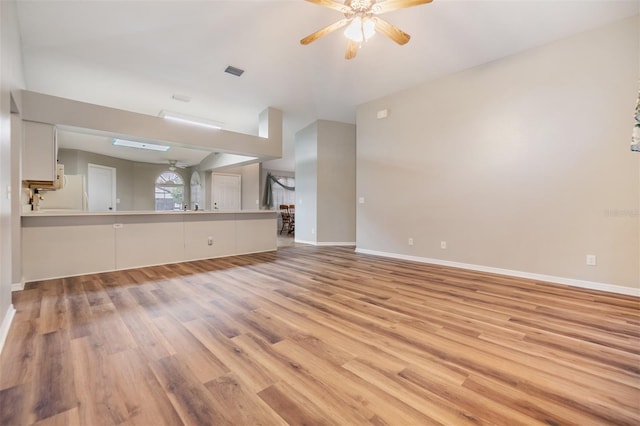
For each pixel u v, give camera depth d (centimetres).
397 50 376
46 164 352
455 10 304
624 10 283
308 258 508
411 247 488
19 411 127
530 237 357
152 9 295
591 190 313
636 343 191
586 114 315
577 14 294
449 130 434
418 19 318
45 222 357
